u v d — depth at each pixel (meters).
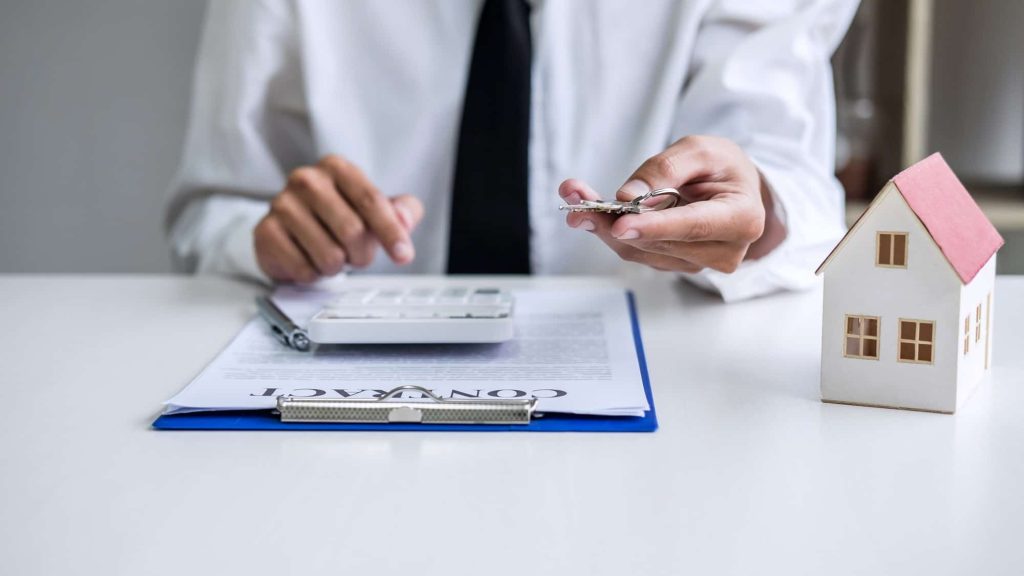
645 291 0.80
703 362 0.58
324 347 0.61
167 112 1.66
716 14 1.07
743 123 1.02
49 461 0.44
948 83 1.87
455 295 0.67
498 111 1.04
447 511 0.38
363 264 0.82
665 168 0.60
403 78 1.11
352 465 0.42
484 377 0.53
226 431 0.47
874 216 0.48
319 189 0.82
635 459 0.43
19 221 1.70
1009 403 0.50
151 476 0.42
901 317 0.48
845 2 1.06
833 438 0.45
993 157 1.88
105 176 1.69
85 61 1.64
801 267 0.77
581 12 1.09
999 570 0.33
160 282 0.88
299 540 0.35
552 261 1.11
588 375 0.53
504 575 0.33
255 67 1.08
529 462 0.42
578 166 1.11
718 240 0.60
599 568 0.33
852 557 0.34
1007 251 1.72
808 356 0.59
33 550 0.35
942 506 0.37
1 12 1.62
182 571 0.33
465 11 1.09
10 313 0.75
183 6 1.63
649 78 1.10
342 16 1.10
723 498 0.38
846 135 1.70
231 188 1.09
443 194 1.13
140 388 0.55
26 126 1.66
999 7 1.83
